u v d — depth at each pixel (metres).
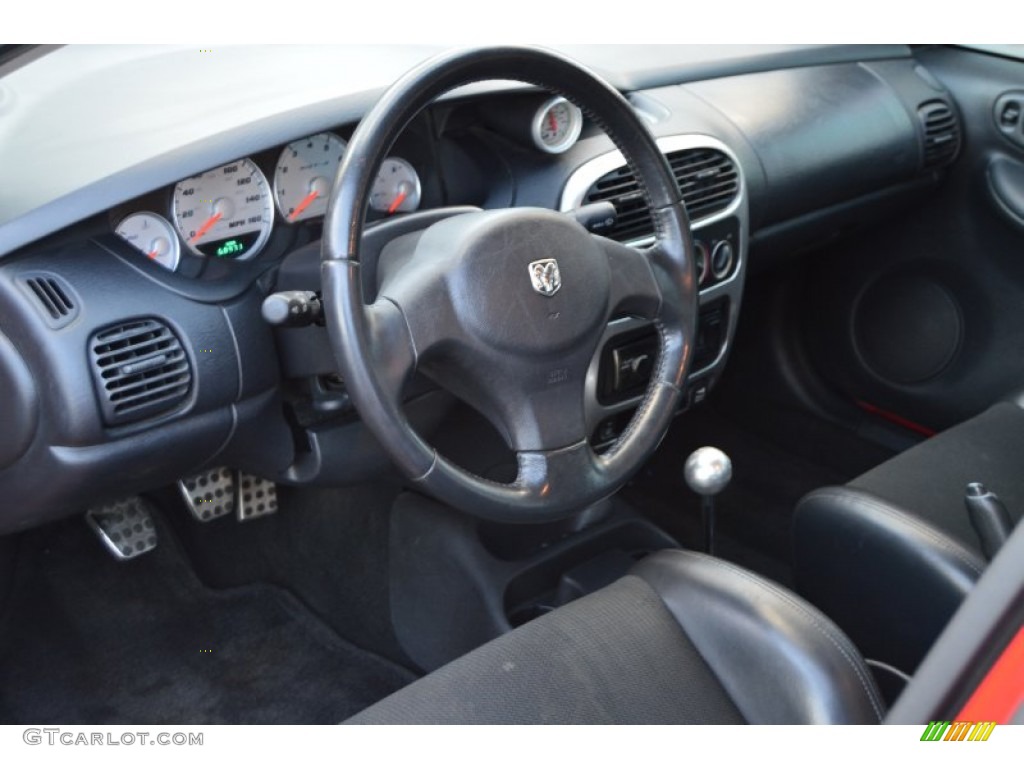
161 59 1.61
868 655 1.34
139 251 1.28
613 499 1.76
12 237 1.19
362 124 1.10
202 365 1.29
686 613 1.12
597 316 1.21
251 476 1.72
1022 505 1.44
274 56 1.64
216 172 1.31
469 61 1.13
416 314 1.14
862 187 2.00
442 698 1.03
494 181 1.56
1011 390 2.06
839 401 2.29
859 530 1.26
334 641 1.84
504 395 1.19
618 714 1.03
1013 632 0.58
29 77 1.50
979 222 2.07
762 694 1.05
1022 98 2.00
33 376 1.21
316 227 1.43
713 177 1.66
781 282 2.27
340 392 1.42
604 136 1.57
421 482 1.15
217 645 1.82
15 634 1.80
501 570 1.64
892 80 2.05
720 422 2.38
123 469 1.28
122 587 1.88
